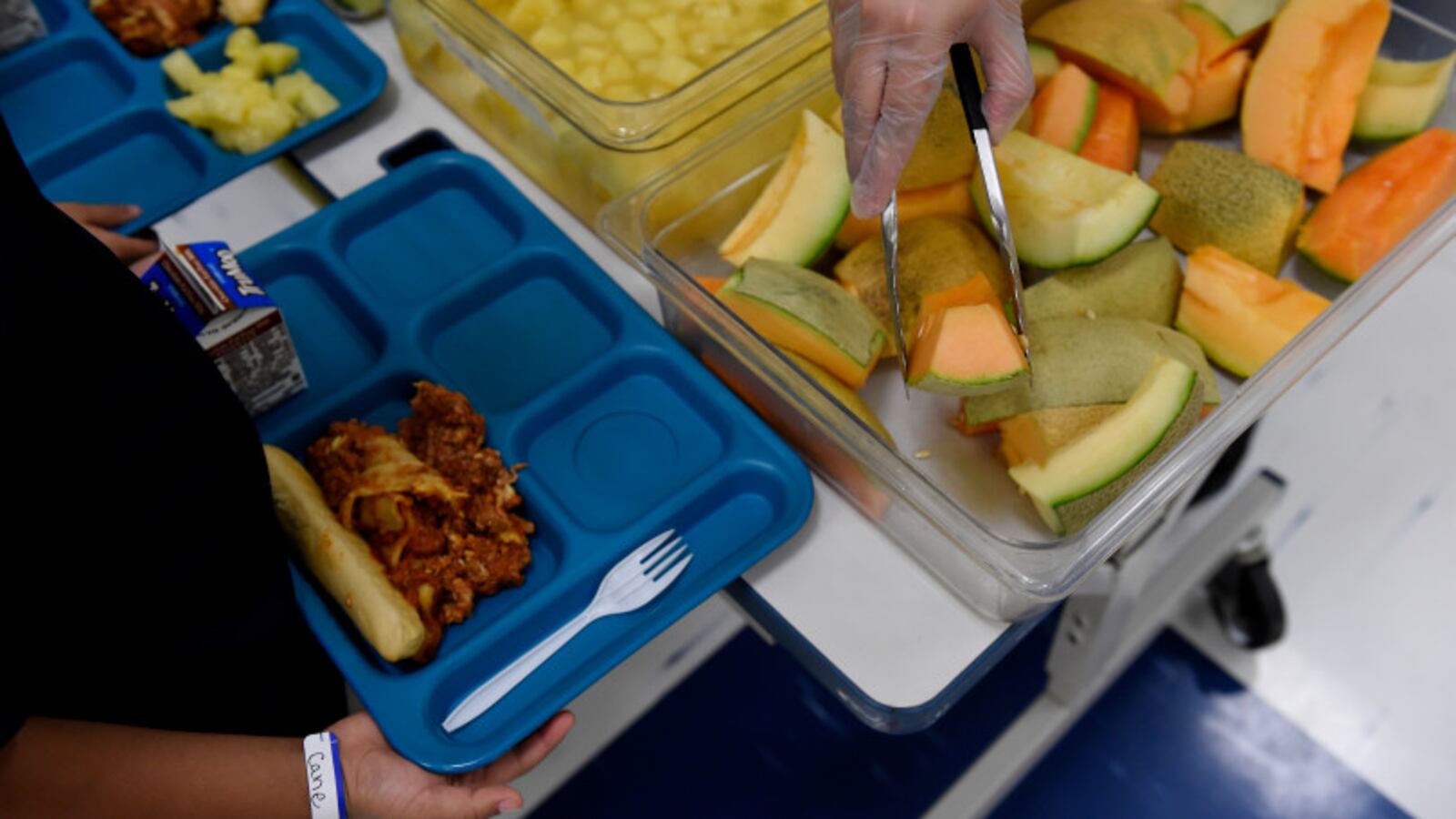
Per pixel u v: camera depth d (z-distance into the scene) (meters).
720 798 1.39
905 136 0.71
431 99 1.11
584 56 0.98
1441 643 1.37
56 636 0.64
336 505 0.79
